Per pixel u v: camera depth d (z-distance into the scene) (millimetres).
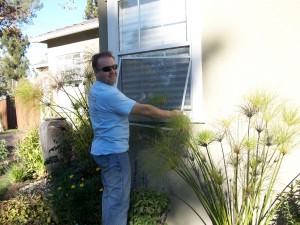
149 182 3795
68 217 3965
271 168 2756
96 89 3029
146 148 3709
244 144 2695
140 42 3916
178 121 2811
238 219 2727
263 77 2955
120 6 4113
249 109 2717
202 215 3404
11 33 14305
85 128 4941
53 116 6812
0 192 5641
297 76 2781
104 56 3012
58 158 5465
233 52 3123
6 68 26547
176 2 3562
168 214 3674
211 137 2758
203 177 3082
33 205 4375
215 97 3256
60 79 5207
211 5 3242
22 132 7980
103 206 3092
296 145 2727
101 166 3092
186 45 3473
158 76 3748
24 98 4965
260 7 2941
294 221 2479
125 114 2900
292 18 2781
